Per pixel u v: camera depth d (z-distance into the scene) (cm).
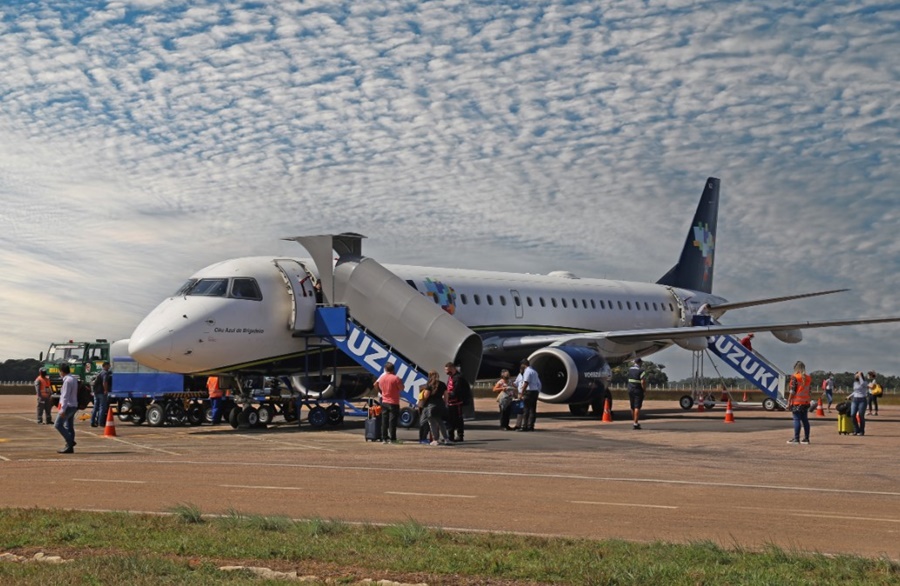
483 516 1185
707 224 5062
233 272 2880
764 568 873
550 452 2078
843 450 2205
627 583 815
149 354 2702
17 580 810
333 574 855
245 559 916
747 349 4616
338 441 2359
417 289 3281
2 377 10406
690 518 1184
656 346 4419
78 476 1579
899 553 976
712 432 2792
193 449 2119
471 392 2841
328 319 2930
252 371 2919
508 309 3653
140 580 808
